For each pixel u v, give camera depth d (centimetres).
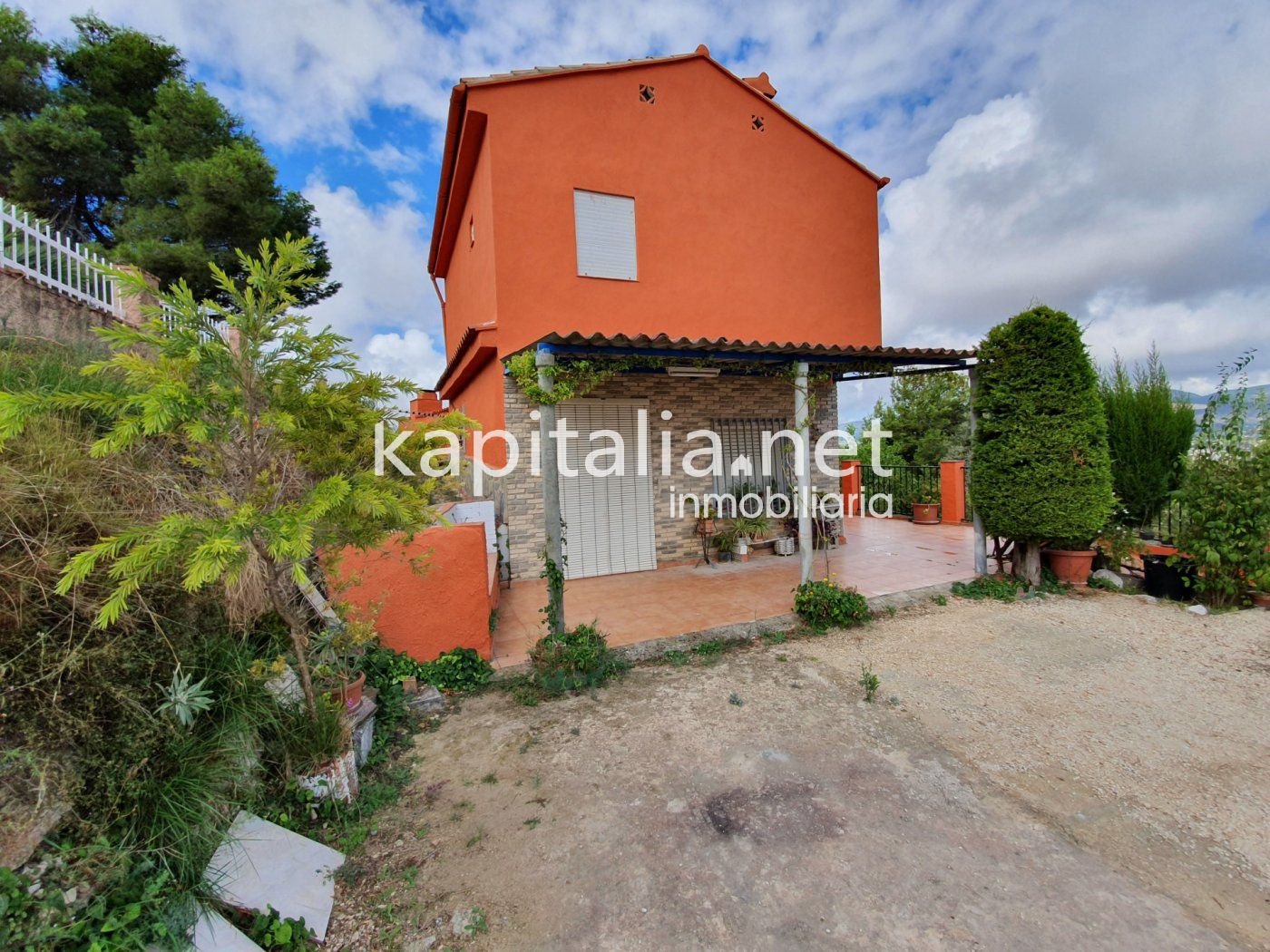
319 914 222
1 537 235
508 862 257
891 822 277
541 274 760
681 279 852
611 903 232
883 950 205
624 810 294
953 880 238
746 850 261
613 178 805
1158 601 629
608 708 413
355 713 341
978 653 498
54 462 284
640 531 839
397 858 261
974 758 333
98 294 672
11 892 169
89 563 201
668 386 858
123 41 1464
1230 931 209
